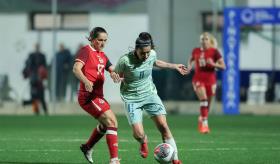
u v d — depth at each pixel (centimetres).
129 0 6562
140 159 2755
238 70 5856
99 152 2998
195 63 4094
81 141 3534
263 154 2944
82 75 2403
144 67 2439
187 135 3962
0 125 4862
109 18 6606
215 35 6025
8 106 6600
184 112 6319
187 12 6450
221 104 6194
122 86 2481
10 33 6725
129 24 6575
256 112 6250
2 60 6706
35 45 6619
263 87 6300
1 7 6731
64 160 2719
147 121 5353
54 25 6084
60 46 6456
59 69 6444
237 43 5797
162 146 2375
